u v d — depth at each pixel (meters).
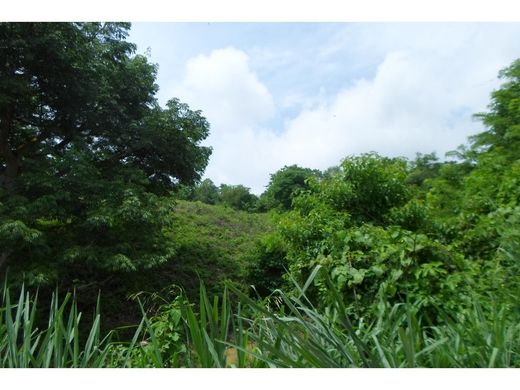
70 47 9.52
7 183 9.53
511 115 6.27
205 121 13.09
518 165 4.25
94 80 10.30
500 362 1.47
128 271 9.54
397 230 3.34
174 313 2.85
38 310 4.31
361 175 5.31
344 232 3.70
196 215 19.53
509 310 1.93
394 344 1.60
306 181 5.86
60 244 9.65
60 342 1.71
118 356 1.98
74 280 9.41
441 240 4.12
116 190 9.87
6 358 1.72
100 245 10.11
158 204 10.59
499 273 2.40
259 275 12.22
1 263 8.33
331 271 3.23
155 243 10.99
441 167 6.23
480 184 4.60
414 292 2.76
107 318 9.95
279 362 1.41
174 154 12.41
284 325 1.43
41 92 9.98
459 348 1.55
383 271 2.95
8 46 8.48
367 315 2.63
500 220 3.27
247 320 1.68
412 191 5.55
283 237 5.11
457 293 2.57
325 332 1.54
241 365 1.51
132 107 12.25
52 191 9.02
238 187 30.91
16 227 7.61
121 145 11.76
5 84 8.59
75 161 9.50
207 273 13.79
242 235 18.36
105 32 11.49
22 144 10.95
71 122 10.83
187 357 1.66
